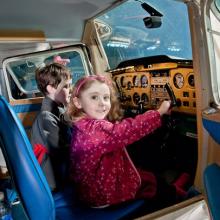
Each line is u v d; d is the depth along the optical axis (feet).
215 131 4.45
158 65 7.48
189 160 7.58
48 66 5.07
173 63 7.04
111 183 3.95
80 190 4.18
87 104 3.91
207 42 4.49
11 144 3.12
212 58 4.57
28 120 8.88
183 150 7.79
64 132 4.74
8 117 3.07
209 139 4.75
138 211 4.13
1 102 3.05
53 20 7.03
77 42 8.73
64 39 8.28
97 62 9.32
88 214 4.02
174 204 4.49
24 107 8.80
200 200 4.62
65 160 4.68
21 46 7.68
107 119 4.30
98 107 3.92
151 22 5.46
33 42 7.60
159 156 8.02
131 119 3.76
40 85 5.10
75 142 3.92
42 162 4.33
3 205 4.09
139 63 8.05
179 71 7.00
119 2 6.25
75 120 4.03
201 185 4.95
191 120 7.25
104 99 3.97
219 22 4.63
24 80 8.79
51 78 4.95
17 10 6.10
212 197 4.29
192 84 6.80
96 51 9.20
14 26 6.87
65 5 6.26
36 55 8.30
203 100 4.74
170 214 4.19
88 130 3.77
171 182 6.82
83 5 6.39
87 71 9.18
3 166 4.89
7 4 5.75
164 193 4.70
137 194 4.43
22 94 8.80
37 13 6.44
